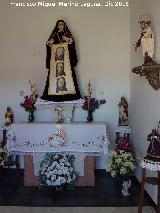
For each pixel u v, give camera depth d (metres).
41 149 4.56
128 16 5.30
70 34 5.12
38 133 4.58
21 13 5.31
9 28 5.31
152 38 3.65
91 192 4.26
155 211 3.52
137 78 4.70
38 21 5.31
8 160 5.10
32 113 5.14
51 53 5.10
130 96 5.24
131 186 4.55
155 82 3.57
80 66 5.32
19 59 5.34
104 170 5.30
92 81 5.32
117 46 5.32
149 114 4.01
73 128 4.56
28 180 4.58
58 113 5.03
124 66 5.32
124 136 5.09
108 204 3.78
